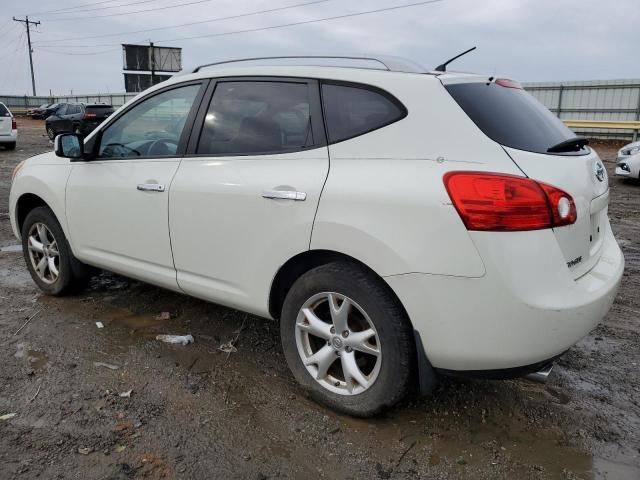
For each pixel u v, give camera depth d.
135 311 4.33
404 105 2.68
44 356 3.56
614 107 24.28
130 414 2.93
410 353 2.65
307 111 2.98
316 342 3.08
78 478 2.43
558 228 2.47
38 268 4.64
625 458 2.65
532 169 2.46
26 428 2.78
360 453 2.65
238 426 2.84
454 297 2.44
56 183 4.26
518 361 2.45
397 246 2.51
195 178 3.32
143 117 3.79
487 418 2.95
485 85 2.86
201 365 3.48
